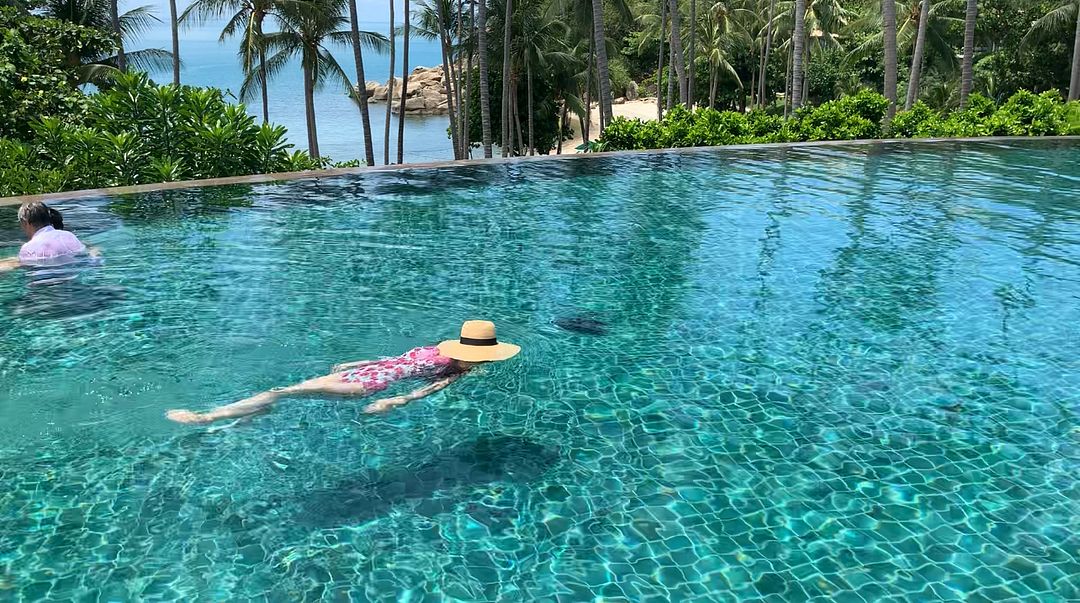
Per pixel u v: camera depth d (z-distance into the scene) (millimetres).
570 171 12164
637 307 5727
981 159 13695
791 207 9469
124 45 22703
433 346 4555
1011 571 2783
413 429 3748
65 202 8930
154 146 11156
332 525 2980
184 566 2729
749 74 50719
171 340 4840
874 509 3174
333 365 4512
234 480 3275
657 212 9133
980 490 3324
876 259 7047
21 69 13258
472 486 3281
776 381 4457
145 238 7395
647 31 49875
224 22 26828
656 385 4371
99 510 3043
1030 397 4266
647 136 16109
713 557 2846
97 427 3719
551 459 3525
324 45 27672
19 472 3312
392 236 7758
